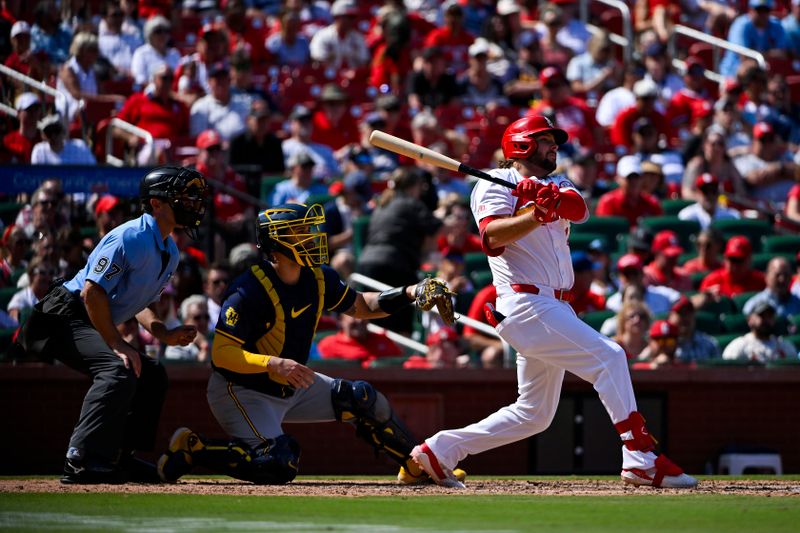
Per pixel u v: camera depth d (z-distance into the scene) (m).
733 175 51.94
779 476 30.34
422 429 34.75
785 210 52.50
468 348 37.75
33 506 19.14
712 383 36.03
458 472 24.94
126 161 44.94
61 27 51.31
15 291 36.72
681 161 53.00
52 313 24.39
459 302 40.47
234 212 44.28
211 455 24.00
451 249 41.34
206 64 53.31
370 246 42.00
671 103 56.25
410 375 34.62
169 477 24.23
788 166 53.44
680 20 67.44
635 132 51.97
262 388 23.94
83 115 44.66
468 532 15.98
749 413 36.22
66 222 37.41
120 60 54.25
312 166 45.59
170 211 24.25
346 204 45.41
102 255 23.53
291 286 23.95
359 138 52.88
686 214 48.94
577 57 59.53
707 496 21.45
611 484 25.45
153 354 33.88
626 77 56.81
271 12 63.22
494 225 22.50
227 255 41.97
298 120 49.75
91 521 17.09
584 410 35.41
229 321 23.64
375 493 22.16
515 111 54.41
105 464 23.92
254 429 23.88
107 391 23.66
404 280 41.53
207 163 43.84
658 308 42.47
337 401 24.31
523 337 23.11
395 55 56.31
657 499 20.77
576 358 22.95
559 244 23.27
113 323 23.81
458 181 50.47
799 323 41.88
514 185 22.97
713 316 41.53
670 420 35.81
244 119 50.34
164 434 33.47
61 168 37.31
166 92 49.06
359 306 24.75
